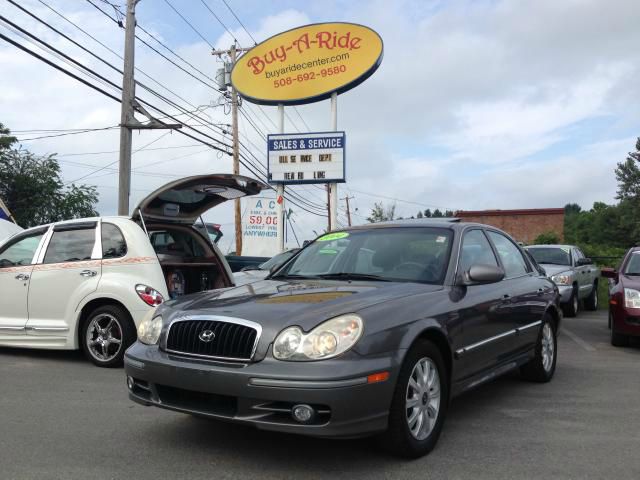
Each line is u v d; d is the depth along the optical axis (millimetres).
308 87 17859
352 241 5590
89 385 6230
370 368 3684
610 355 8539
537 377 6547
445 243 5203
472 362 4891
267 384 3609
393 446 4000
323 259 5504
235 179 7711
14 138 30594
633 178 60062
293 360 3656
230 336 3885
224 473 3881
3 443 4426
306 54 17906
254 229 22328
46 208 31047
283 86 18141
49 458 4125
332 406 3535
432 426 4301
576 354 8625
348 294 4270
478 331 4949
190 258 8250
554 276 13000
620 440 4613
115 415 5129
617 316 9047
